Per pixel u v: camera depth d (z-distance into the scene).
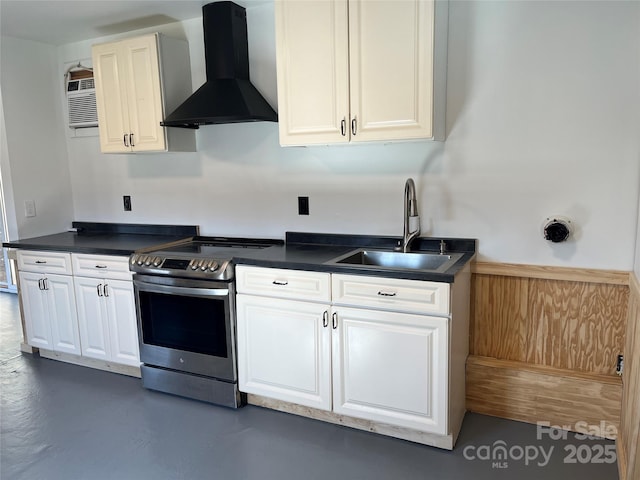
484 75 2.46
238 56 2.95
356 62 2.38
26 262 3.37
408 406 2.26
